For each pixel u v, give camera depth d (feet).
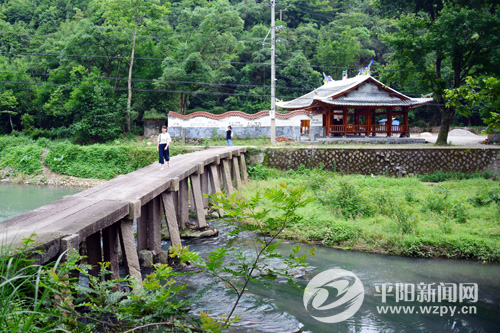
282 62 151.33
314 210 45.47
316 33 172.65
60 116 116.06
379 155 73.20
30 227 18.67
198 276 29.09
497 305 24.75
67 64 116.06
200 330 12.32
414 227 38.09
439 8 83.46
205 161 47.26
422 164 72.90
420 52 79.41
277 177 70.79
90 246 22.84
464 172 72.84
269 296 25.71
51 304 11.40
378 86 90.22
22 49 149.18
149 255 31.14
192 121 95.71
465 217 41.52
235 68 153.17
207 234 41.04
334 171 72.54
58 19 169.68
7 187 78.33
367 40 160.76
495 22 70.85
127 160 85.51
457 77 81.87
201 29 118.52
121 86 119.75
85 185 80.48
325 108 90.43
